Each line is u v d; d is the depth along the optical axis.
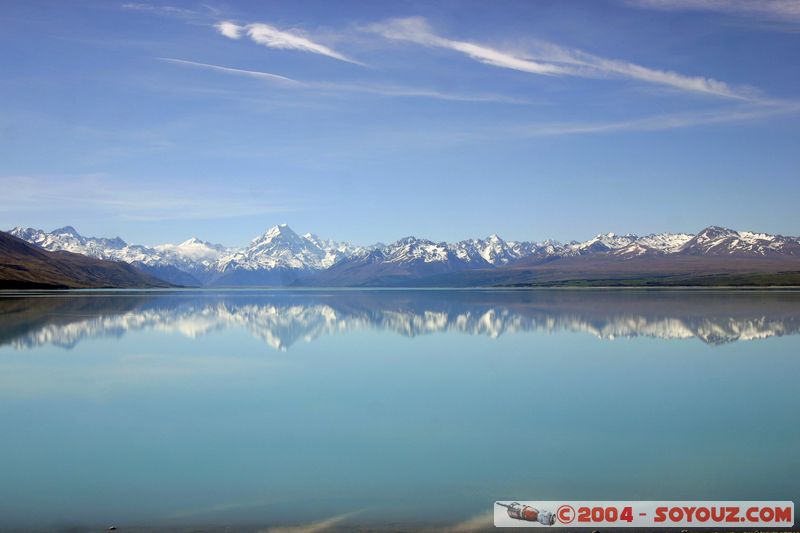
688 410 37.84
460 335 83.94
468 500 23.44
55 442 31.62
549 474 26.19
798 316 108.81
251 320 114.69
